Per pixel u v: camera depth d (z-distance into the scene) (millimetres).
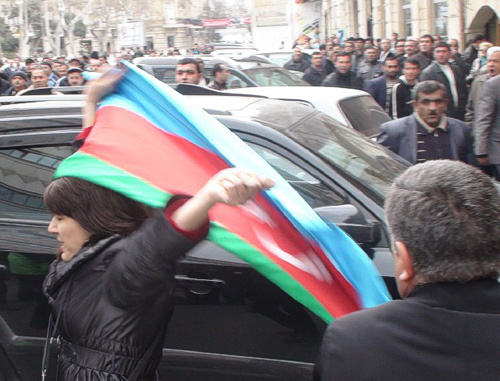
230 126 3455
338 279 2250
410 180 1673
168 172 2189
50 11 56344
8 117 3467
